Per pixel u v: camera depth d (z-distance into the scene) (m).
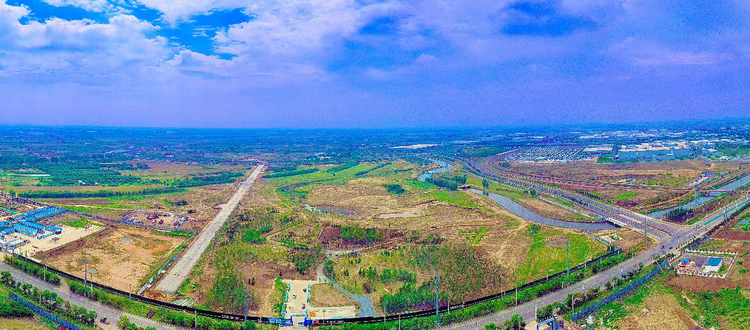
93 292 196.38
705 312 180.88
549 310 180.25
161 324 176.38
